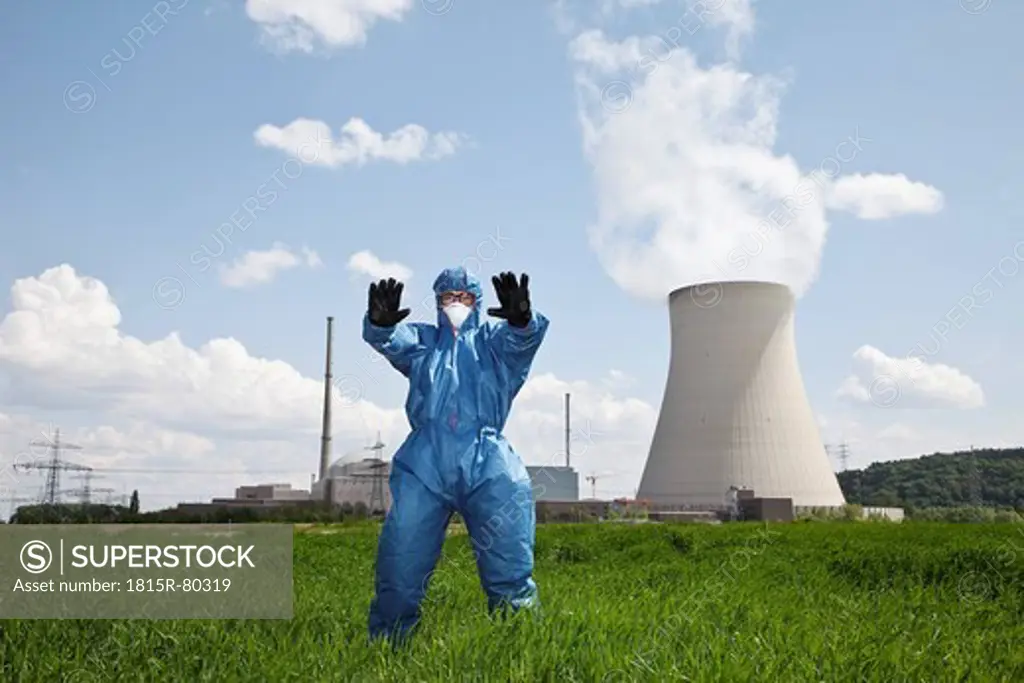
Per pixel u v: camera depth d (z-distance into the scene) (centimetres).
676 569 1112
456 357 566
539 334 557
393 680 448
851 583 1037
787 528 1845
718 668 448
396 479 555
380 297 552
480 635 494
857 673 477
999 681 495
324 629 612
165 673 484
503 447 558
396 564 540
